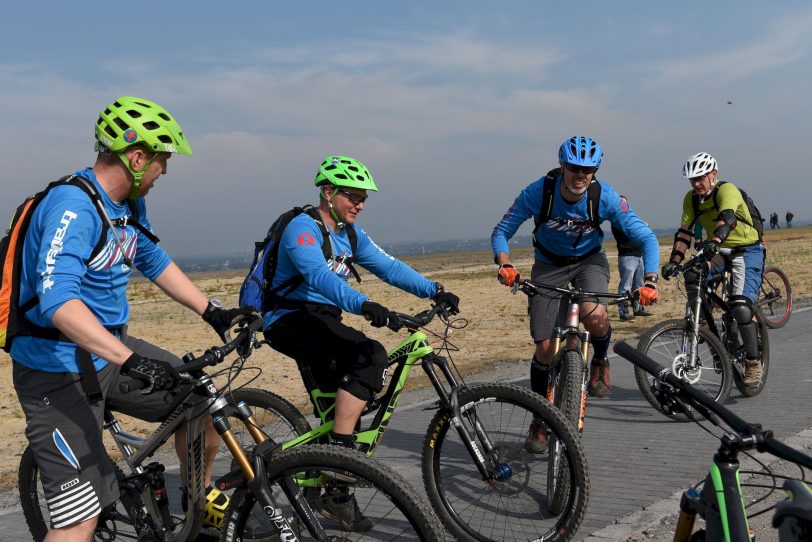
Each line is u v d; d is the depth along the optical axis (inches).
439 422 171.2
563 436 159.6
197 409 139.8
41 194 132.6
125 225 139.2
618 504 186.2
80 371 133.9
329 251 173.8
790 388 303.6
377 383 167.6
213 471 168.2
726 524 97.7
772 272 466.0
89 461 135.7
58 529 135.4
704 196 303.6
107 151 134.9
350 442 169.2
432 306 173.8
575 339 199.6
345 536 142.3
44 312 122.9
